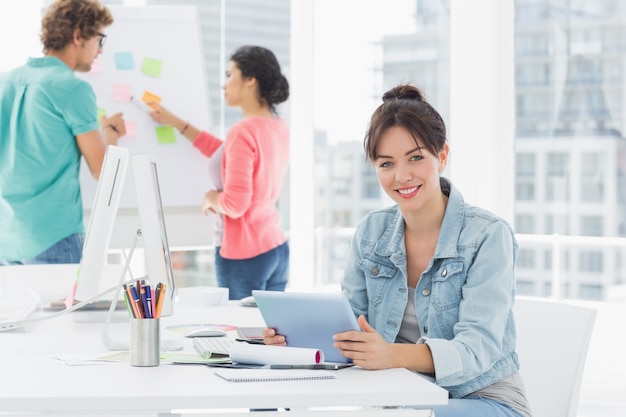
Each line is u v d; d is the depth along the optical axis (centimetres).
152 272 184
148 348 172
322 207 479
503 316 192
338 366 171
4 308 258
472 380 194
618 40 420
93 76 430
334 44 474
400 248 211
